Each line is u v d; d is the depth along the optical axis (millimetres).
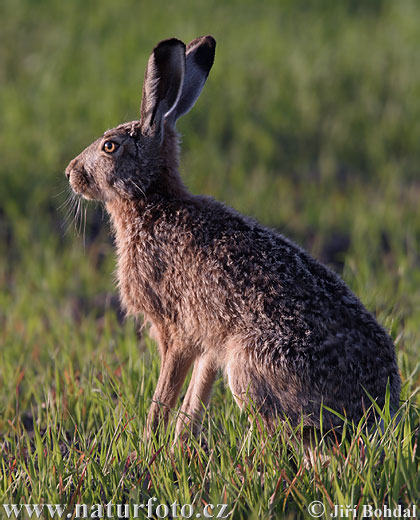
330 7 64750
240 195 37000
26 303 28078
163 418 17375
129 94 43375
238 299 16375
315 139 45844
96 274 31000
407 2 65125
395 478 14219
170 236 17406
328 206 37469
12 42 56125
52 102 44688
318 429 15648
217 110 45906
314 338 15586
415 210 36562
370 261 29844
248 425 16422
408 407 15562
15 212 34812
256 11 62656
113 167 18125
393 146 45219
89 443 17859
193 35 52594
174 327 17625
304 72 51000
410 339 21219
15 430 18469
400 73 52188
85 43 54188
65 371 20594
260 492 14344
